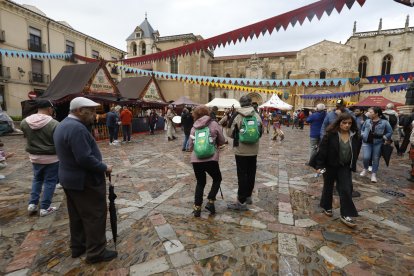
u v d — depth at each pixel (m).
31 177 5.37
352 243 2.84
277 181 5.21
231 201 4.06
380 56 34.12
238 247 2.70
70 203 2.46
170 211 3.63
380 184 5.18
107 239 2.90
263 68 40.28
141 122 16.34
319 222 3.36
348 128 3.21
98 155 2.43
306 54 36.81
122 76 32.28
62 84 13.62
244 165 3.61
